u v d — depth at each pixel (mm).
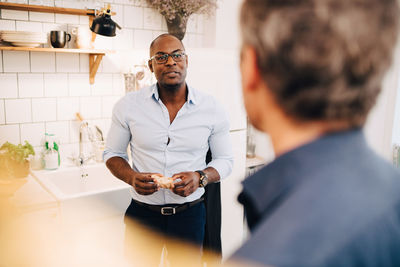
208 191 1922
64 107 2396
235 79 2410
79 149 2475
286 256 302
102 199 1918
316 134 367
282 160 371
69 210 1809
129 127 1816
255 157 3100
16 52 2189
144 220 1768
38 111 2312
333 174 338
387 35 336
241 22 389
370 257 312
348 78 334
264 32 354
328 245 303
